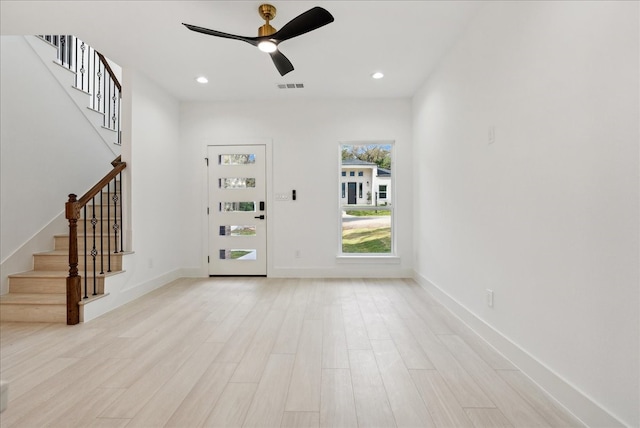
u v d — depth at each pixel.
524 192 2.01
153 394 1.77
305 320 2.97
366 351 2.31
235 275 4.89
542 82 1.83
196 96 4.67
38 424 1.52
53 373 2.00
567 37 1.63
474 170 2.70
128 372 2.01
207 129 4.87
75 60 4.54
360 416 1.58
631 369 1.31
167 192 4.50
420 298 3.70
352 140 4.78
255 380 1.92
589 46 1.50
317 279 4.70
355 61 3.57
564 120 1.66
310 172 4.82
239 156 4.88
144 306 3.42
